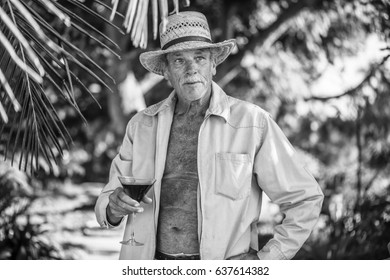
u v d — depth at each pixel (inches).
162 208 118.9
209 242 113.3
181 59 118.0
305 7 365.4
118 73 382.3
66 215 335.6
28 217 235.1
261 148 116.5
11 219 234.1
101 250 281.0
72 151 466.0
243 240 116.0
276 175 114.8
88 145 504.1
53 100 399.9
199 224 114.5
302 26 375.2
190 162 117.7
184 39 117.3
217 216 113.3
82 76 358.6
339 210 217.3
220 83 393.7
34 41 112.7
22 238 226.8
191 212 116.1
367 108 275.3
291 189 114.8
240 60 390.9
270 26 380.5
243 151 116.1
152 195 122.0
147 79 456.4
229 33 387.9
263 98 424.5
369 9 240.5
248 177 114.3
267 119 118.1
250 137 116.1
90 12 109.3
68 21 95.6
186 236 116.4
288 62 402.6
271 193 116.6
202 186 114.4
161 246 119.0
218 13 396.5
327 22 360.2
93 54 343.6
